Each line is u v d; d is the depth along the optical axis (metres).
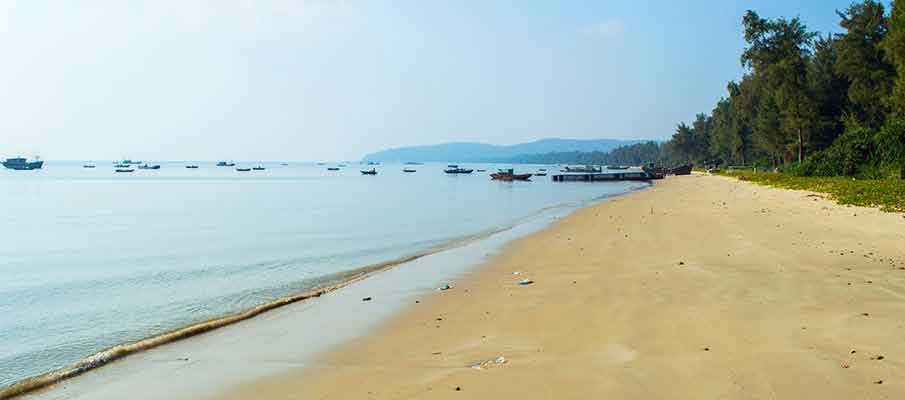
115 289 14.66
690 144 163.38
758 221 20.16
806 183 39.75
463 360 7.15
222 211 41.31
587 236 19.73
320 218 34.75
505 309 9.85
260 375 7.33
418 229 27.56
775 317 7.77
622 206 33.47
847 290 9.18
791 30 62.41
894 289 9.14
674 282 10.78
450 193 66.50
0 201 54.53
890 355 5.95
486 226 28.17
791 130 66.56
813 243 14.53
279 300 12.10
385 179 130.00
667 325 7.79
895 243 13.81
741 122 105.19
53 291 14.49
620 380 5.83
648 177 101.50
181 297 13.41
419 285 13.15
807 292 9.21
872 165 42.38
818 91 67.25
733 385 5.46
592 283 11.37
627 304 9.24
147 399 6.74
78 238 25.92
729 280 10.59
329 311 10.93
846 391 5.14
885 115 56.56
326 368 7.43
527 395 5.62
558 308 9.47
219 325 10.24
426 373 6.75
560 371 6.28
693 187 54.78
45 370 8.54
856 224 17.30
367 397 6.11
